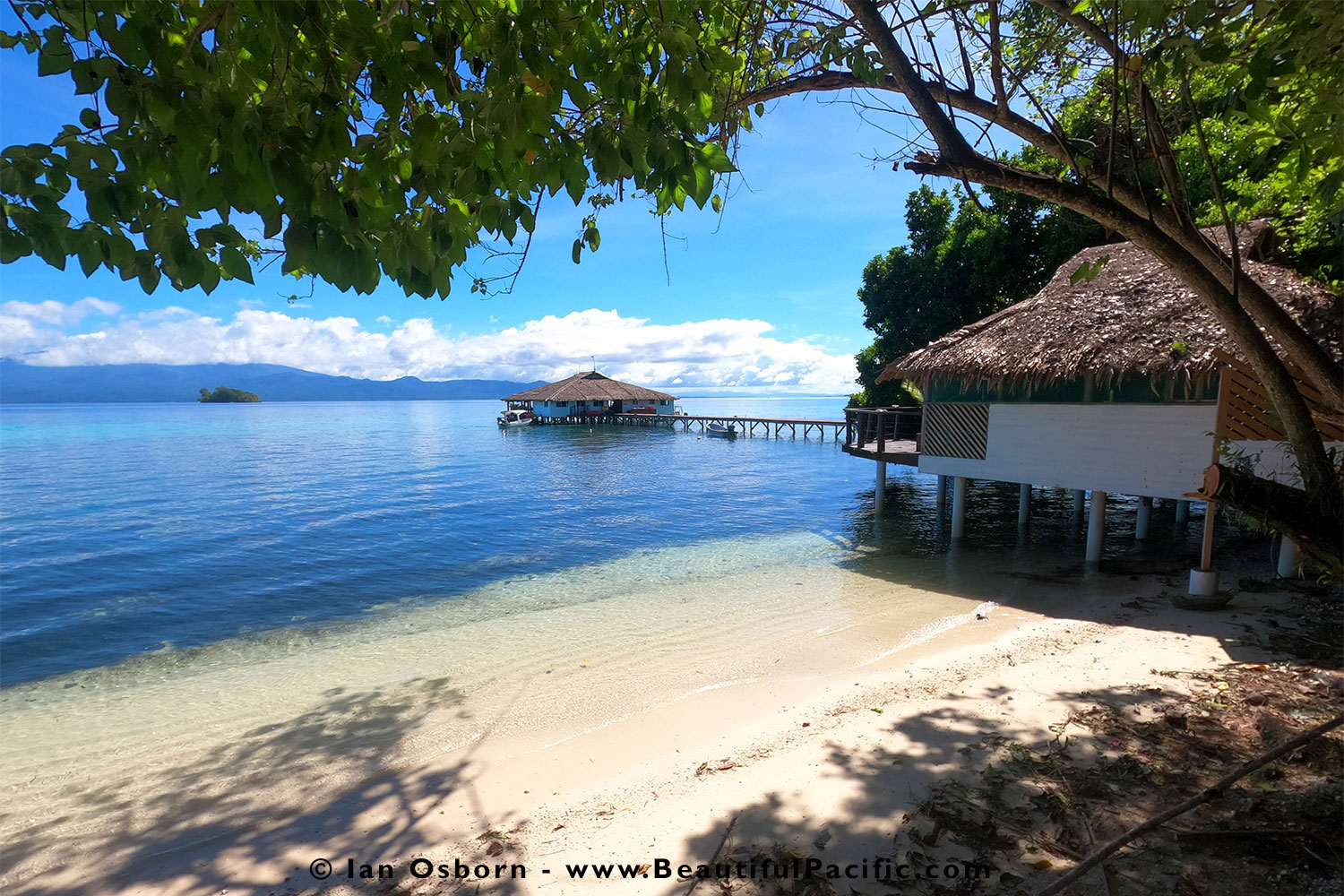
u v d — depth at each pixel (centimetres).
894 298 2645
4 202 167
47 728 663
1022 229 2194
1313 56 294
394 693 720
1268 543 1174
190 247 178
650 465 3422
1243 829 320
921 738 480
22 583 1271
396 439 5741
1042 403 1141
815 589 1105
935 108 296
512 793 491
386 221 214
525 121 200
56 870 429
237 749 598
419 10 198
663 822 403
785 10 400
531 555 1472
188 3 193
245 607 1112
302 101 179
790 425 5056
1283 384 328
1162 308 996
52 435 6272
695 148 216
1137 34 276
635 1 230
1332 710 468
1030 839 340
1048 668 626
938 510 1705
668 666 762
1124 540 1382
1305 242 728
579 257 315
